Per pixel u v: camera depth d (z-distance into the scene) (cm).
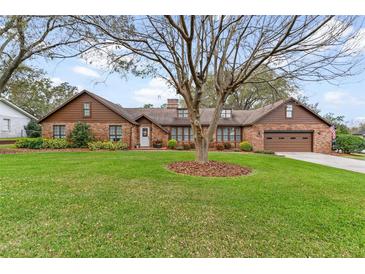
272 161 1130
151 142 2011
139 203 436
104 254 268
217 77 864
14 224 331
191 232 322
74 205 415
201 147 929
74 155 1216
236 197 491
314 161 1311
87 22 581
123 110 2205
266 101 2598
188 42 599
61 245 280
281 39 589
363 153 1827
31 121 2780
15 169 760
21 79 1623
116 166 853
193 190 539
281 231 331
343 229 343
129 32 644
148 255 270
